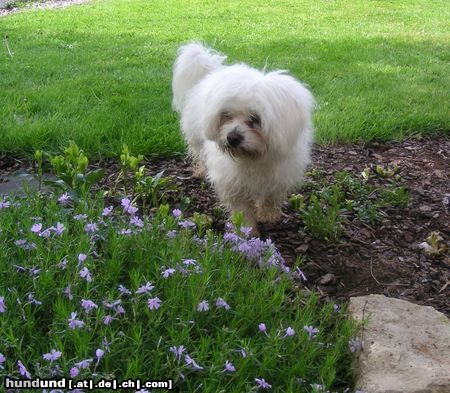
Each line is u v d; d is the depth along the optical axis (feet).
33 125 5.26
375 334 2.76
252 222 4.03
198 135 4.44
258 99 3.56
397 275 3.62
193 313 2.58
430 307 3.05
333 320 2.93
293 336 2.60
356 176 4.90
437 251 3.79
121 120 5.55
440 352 2.68
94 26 11.43
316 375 2.50
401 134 5.73
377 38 10.81
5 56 8.37
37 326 2.58
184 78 4.67
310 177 4.81
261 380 2.28
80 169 3.54
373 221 4.13
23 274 2.72
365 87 7.22
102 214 3.13
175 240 3.01
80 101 6.18
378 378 2.49
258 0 15.48
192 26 11.70
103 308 2.50
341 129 5.68
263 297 2.78
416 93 7.01
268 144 3.66
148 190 3.90
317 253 3.79
